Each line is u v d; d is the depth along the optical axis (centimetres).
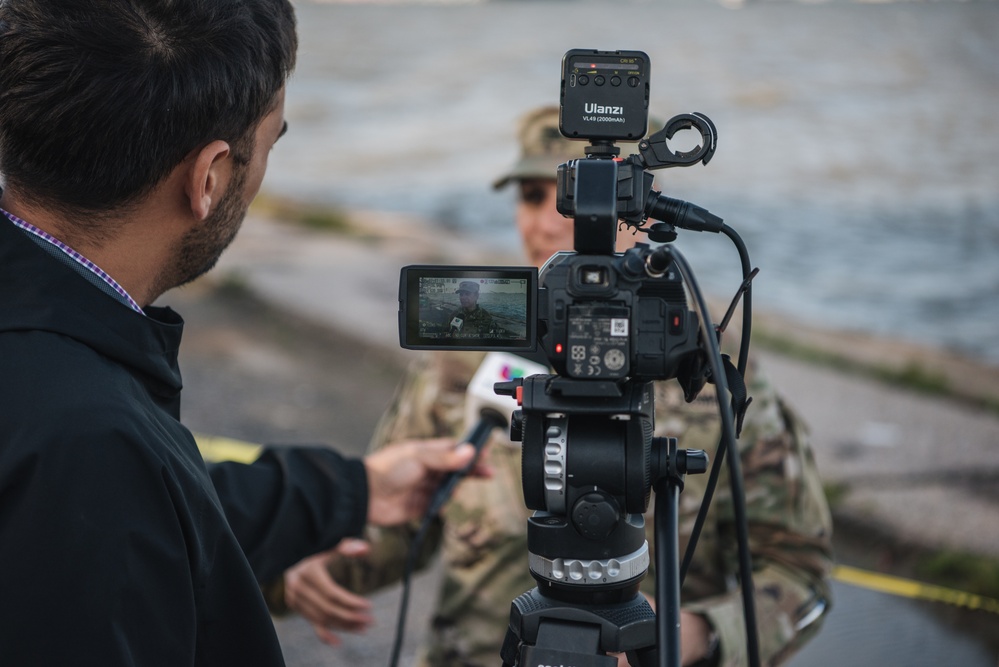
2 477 99
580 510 110
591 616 112
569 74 114
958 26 4266
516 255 1058
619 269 108
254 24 121
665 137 114
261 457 183
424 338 114
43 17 110
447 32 4603
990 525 434
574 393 109
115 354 111
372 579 206
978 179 1588
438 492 184
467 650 192
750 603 103
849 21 4659
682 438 179
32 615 97
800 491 182
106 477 101
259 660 118
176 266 125
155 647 102
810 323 858
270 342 736
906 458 512
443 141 2061
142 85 111
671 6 6994
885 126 2086
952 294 980
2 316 108
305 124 2277
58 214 114
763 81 2698
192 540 108
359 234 1165
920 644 359
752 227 1257
